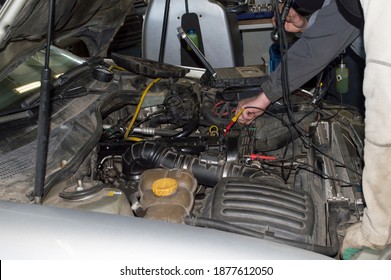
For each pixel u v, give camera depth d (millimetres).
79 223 1056
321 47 1869
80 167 1436
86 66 1964
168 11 2893
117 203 1228
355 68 2686
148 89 1921
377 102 986
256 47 4195
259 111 1883
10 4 1142
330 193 1361
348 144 1702
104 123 1803
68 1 1457
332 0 1821
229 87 2115
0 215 1084
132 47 3980
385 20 955
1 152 1379
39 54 1850
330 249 1111
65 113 1602
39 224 1052
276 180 1410
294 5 2068
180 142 1678
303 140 1710
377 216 1068
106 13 1896
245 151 1650
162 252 987
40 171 1169
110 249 992
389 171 1021
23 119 1507
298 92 2160
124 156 1531
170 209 1209
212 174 1449
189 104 1852
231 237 1041
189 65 3049
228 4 3795
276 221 1175
